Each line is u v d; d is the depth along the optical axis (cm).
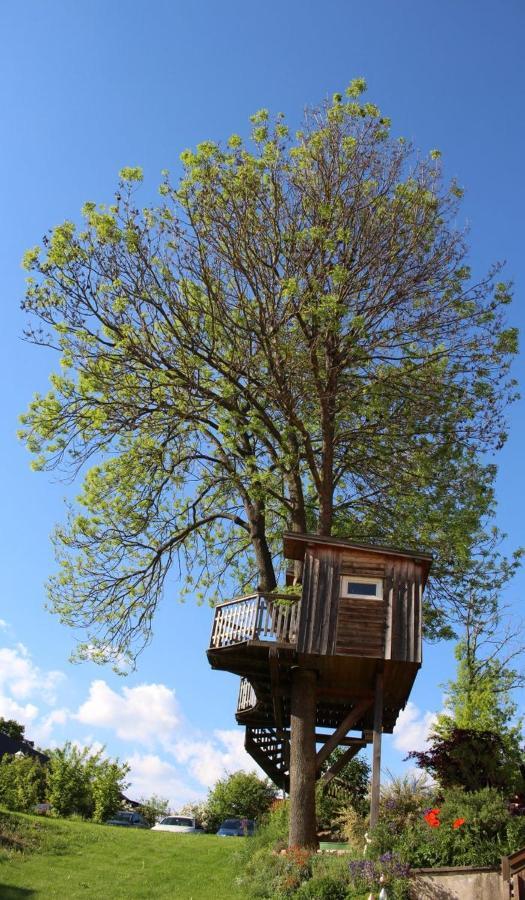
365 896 1380
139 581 2241
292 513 2128
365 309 2086
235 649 1892
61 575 2192
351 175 2134
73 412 2127
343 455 2231
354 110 2219
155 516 2262
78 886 1596
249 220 2084
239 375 2103
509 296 2169
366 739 1808
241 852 1855
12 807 2834
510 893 1312
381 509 2244
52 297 2119
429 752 1973
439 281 2141
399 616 1797
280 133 2166
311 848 1709
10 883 1541
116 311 2077
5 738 4906
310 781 1788
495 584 2238
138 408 2111
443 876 1388
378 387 2066
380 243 2095
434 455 2127
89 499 2214
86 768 3000
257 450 2286
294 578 2225
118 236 2097
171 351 2141
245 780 3888
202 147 2141
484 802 1531
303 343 2033
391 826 1581
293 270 2047
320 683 1964
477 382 2134
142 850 2044
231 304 2119
